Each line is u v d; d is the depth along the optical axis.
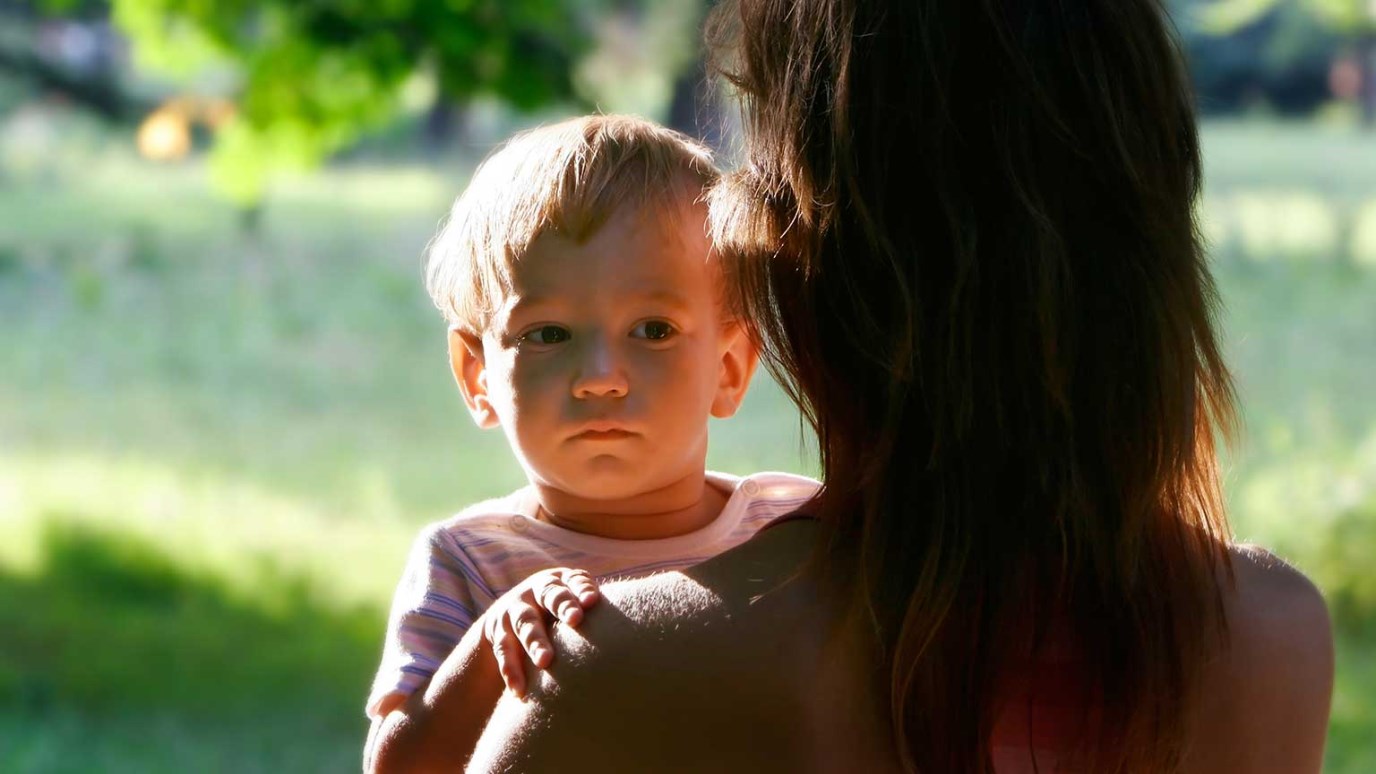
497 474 11.80
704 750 1.36
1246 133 37.34
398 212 27.83
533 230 1.82
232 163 10.07
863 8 1.38
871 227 1.36
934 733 1.35
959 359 1.34
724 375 2.00
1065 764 1.39
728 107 1.61
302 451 12.46
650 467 1.85
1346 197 25.44
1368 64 37.16
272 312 18.77
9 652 7.48
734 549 1.46
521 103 8.75
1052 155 1.35
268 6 8.84
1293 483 8.49
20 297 19.28
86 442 12.45
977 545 1.36
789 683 1.36
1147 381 1.36
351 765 6.41
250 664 7.48
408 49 8.63
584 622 1.45
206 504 10.22
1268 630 1.45
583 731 1.39
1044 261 1.33
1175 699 1.38
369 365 16.25
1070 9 1.38
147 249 22.34
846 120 1.37
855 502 1.42
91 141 35.19
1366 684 6.89
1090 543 1.37
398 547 9.52
